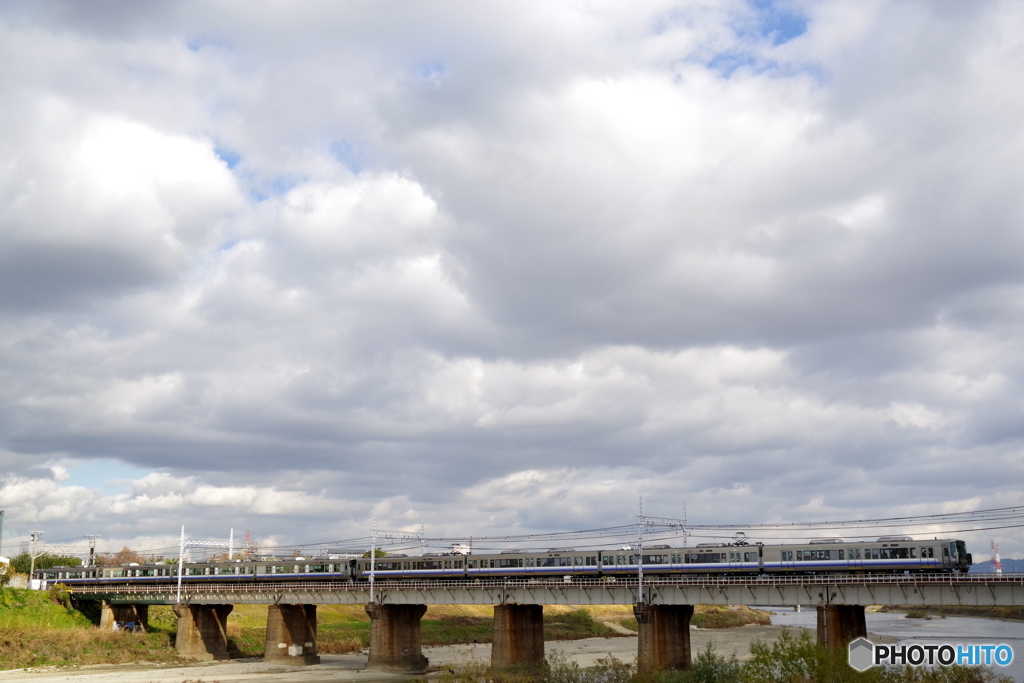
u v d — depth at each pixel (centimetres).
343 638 18575
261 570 15112
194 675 12494
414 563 13500
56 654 13725
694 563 11394
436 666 13962
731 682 8100
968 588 9219
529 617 12225
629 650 17950
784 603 10262
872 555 10381
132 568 16838
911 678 7300
